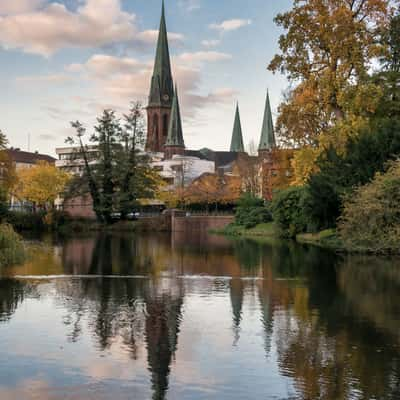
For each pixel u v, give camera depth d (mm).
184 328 11734
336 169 34656
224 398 7797
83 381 8422
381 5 35094
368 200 28641
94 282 18516
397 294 15992
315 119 39344
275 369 8992
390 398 7758
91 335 11070
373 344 10445
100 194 69625
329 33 35188
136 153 71062
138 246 38812
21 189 84750
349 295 15844
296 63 37312
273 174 66312
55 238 50781
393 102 37594
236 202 79438
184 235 59281
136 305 14289
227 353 9875
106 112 70125
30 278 19531
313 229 44250
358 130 34500
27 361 9344
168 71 156750
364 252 30312
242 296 15734
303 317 12828
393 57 39844
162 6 155000
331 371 8906
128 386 8234
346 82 35125
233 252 32344
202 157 159750
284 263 25047
